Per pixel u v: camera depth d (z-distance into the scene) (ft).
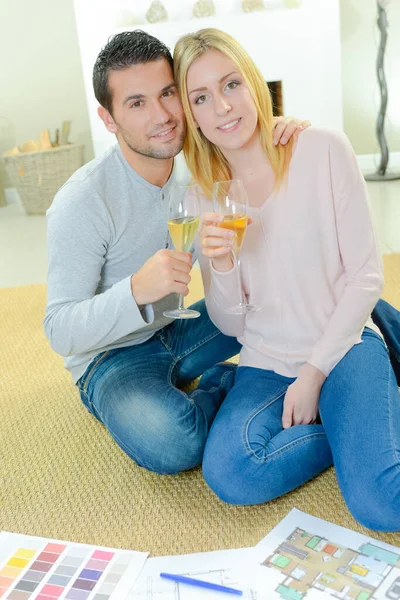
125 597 4.00
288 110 14.49
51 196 15.16
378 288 4.86
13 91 16.01
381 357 4.78
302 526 4.43
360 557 4.09
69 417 6.45
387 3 13.99
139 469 5.49
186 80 4.76
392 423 4.28
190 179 5.42
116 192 5.20
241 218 4.50
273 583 3.96
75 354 5.41
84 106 16.14
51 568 4.35
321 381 4.80
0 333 8.65
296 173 4.85
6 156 14.88
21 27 15.48
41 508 5.14
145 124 4.88
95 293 5.43
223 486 4.66
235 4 13.76
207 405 5.49
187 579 4.03
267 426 4.75
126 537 4.67
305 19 13.87
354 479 4.19
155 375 5.48
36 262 11.54
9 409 6.74
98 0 13.64
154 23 13.80
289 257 4.93
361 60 15.01
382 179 14.35
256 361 5.22
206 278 5.31
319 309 4.98
